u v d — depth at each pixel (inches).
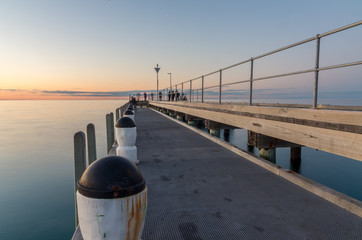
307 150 584.7
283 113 232.2
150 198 154.3
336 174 400.5
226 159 256.5
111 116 328.5
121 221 70.6
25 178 703.1
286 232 113.3
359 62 152.7
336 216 129.1
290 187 173.9
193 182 184.7
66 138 1667.1
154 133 452.1
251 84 310.3
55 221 402.3
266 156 301.1
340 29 168.4
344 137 162.6
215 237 109.0
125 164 75.1
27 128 2390.5
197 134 439.5
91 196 69.6
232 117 356.8
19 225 386.0
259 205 143.5
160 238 107.9
